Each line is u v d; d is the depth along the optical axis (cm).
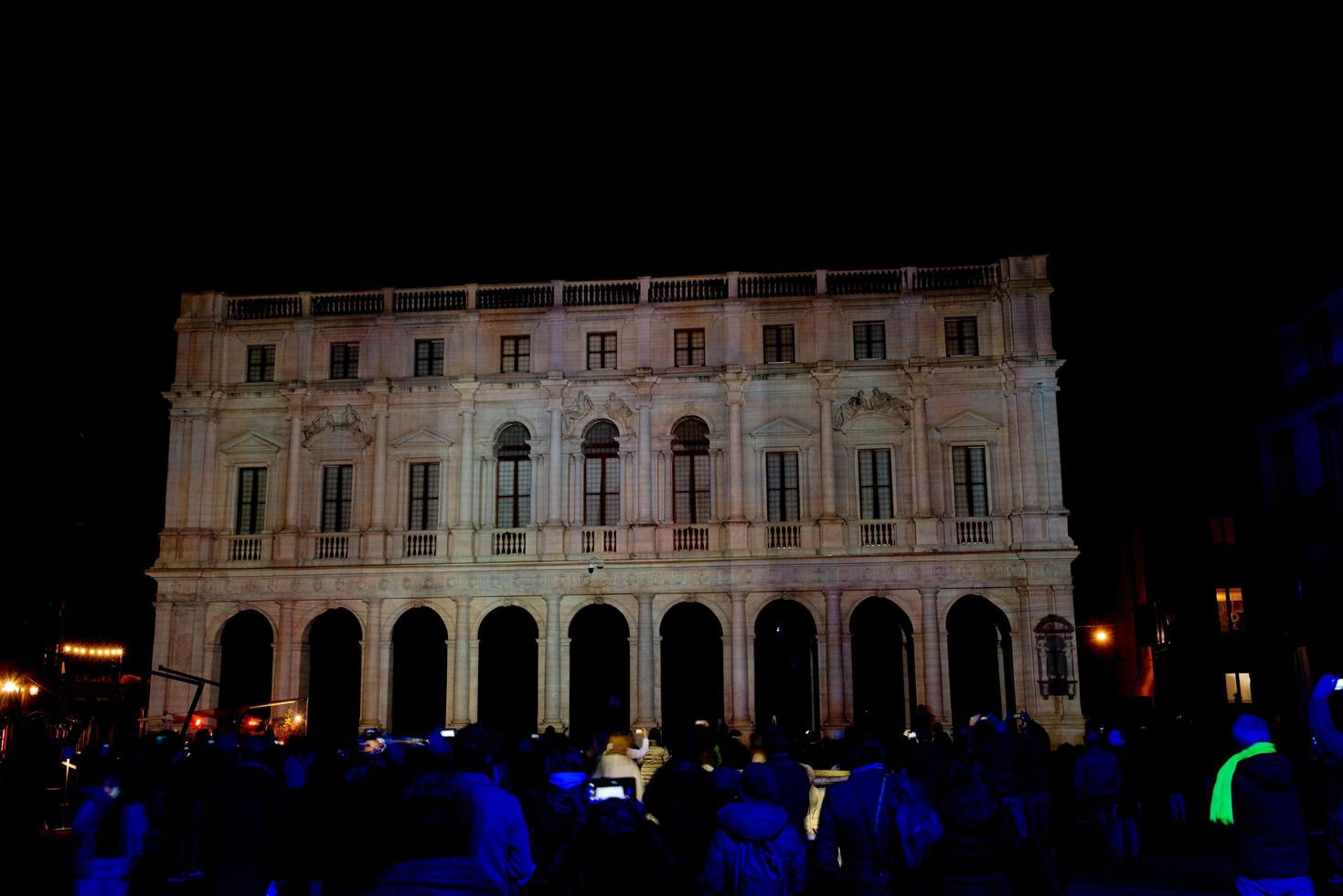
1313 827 2189
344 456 5497
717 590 5194
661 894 1094
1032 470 5159
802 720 5419
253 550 5412
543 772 1652
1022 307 5319
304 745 2055
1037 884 1202
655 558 5212
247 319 5650
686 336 5509
